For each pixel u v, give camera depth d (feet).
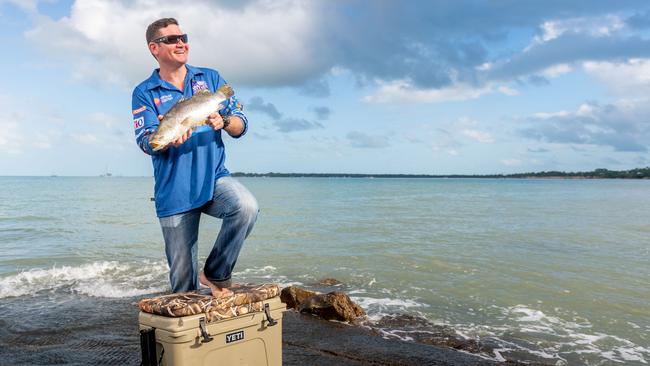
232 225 11.62
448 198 170.40
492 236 61.00
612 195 205.87
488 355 21.34
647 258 45.57
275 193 207.51
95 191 235.61
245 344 11.13
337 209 108.68
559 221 81.41
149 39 11.96
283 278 36.96
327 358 19.84
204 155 11.96
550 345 22.84
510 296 31.71
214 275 11.84
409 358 20.11
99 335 22.68
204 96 11.03
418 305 29.27
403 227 71.26
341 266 41.45
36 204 125.90
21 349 20.81
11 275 37.86
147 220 82.64
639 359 21.34
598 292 32.71
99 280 35.99
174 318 10.20
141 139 11.64
